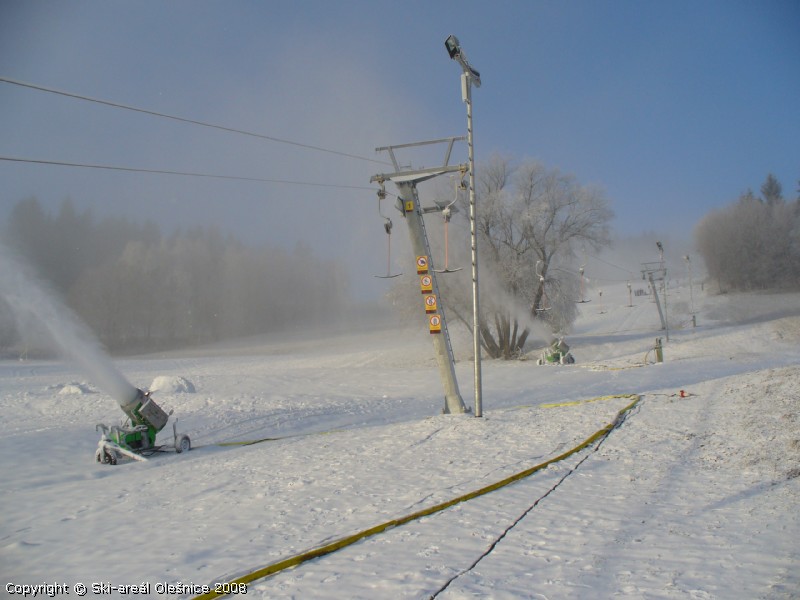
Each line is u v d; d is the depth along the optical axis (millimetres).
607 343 56344
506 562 6375
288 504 9453
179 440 16078
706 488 8875
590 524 7547
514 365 44656
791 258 99625
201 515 9203
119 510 9922
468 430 14906
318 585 6004
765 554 6199
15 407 26016
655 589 5477
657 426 13672
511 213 50469
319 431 19094
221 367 59969
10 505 10742
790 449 10109
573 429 14141
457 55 16156
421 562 6496
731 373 28188
